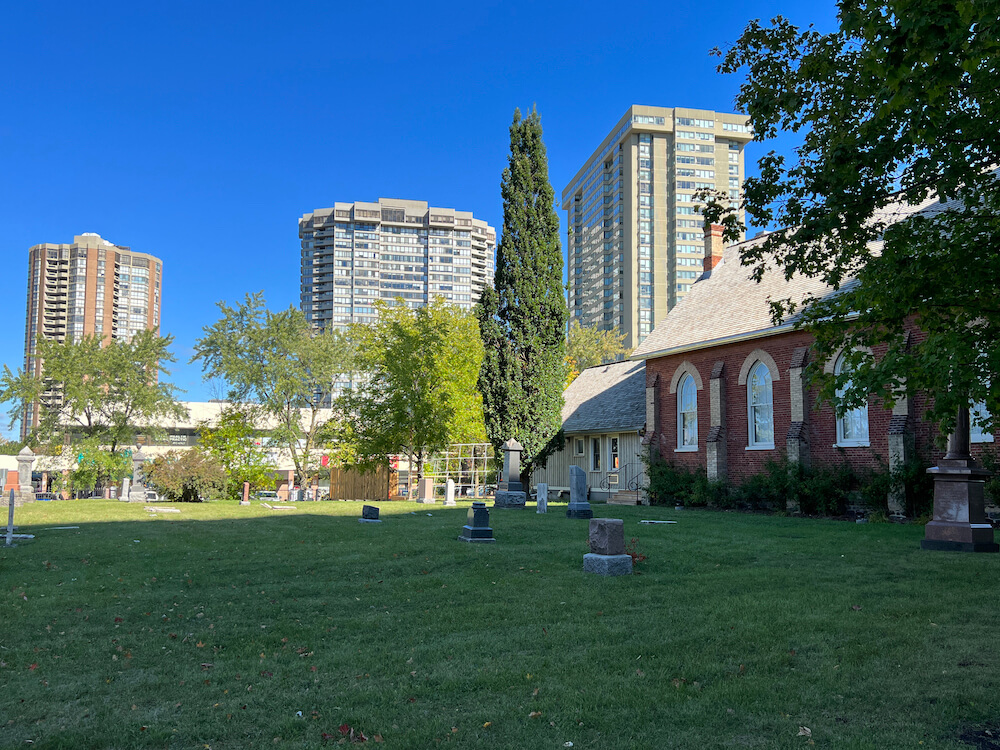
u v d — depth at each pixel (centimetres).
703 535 1580
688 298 3259
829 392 887
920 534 1603
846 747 462
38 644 745
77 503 2738
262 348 4525
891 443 2067
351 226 19988
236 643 747
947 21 518
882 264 844
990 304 802
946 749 456
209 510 2388
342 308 19788
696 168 12975
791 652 668
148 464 3466
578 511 2102
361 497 4219
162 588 1030
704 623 781
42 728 520
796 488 2322
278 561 1247
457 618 837
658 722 514
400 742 482
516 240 3366
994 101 736
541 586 1020
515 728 506
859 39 846
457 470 3888
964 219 842
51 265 16400
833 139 870
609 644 714
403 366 3641
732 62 973
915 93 598
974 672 599
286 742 491
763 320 2602
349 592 1002
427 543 1456
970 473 1300
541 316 3338
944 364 726
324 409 5703
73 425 5378
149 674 649
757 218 954
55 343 5059
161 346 5228
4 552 1335
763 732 493
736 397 2698
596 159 14075
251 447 4422
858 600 880
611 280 13625
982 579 1005
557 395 3350
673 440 3019
